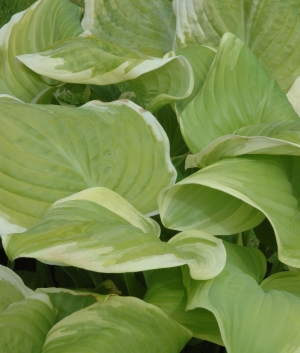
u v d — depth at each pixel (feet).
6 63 4.66
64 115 3.79
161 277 3.52
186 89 3.99
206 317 3.32
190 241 3.40
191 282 3.32
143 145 3.82
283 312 3.11
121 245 3.12
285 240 3.32
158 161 3.81
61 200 3.45
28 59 3.92
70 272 4.18
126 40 5.03
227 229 3.54
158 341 3.21
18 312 3.31
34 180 3.59
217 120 3.99
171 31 5.08
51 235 3.13
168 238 4.17
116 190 3.72
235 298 3.16
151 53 4.98
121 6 5.08
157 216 4.16
